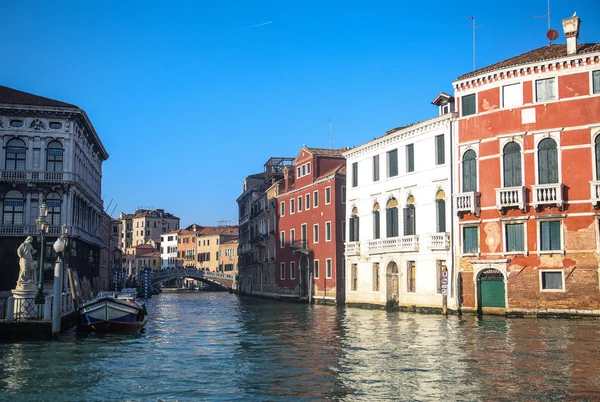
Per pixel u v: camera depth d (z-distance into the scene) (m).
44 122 40.19
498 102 28.67
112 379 13.91
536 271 27.14
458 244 29.72
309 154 48.00
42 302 21.53
